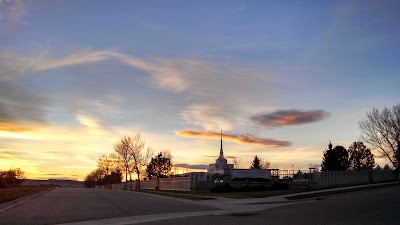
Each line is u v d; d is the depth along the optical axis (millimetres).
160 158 104812
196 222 16734
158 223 16422
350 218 17344
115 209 22641
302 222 16219
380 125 66750
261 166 109875
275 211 22109
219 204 28031
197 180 48125
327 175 52094
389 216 17953
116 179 128000
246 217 18859
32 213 19328
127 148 86438
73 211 20891
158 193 46531
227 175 50562
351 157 95312
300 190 40344
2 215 18172
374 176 64812
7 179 107062
